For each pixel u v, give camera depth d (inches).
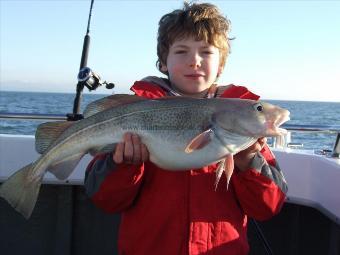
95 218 43.3
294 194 39.4
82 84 43.9
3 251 43.5
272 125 28.1
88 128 30.2
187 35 30.1
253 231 42.5
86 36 48.1
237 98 29.7
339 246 37.2
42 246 43.4
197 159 27.5
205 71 30.5
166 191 28.5
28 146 41.2
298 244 41.3
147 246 28.5
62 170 31.1
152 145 28.5
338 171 34.4
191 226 27.6
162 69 33.7
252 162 28.1
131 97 29.9
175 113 28.5
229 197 29.1
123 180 28.1
